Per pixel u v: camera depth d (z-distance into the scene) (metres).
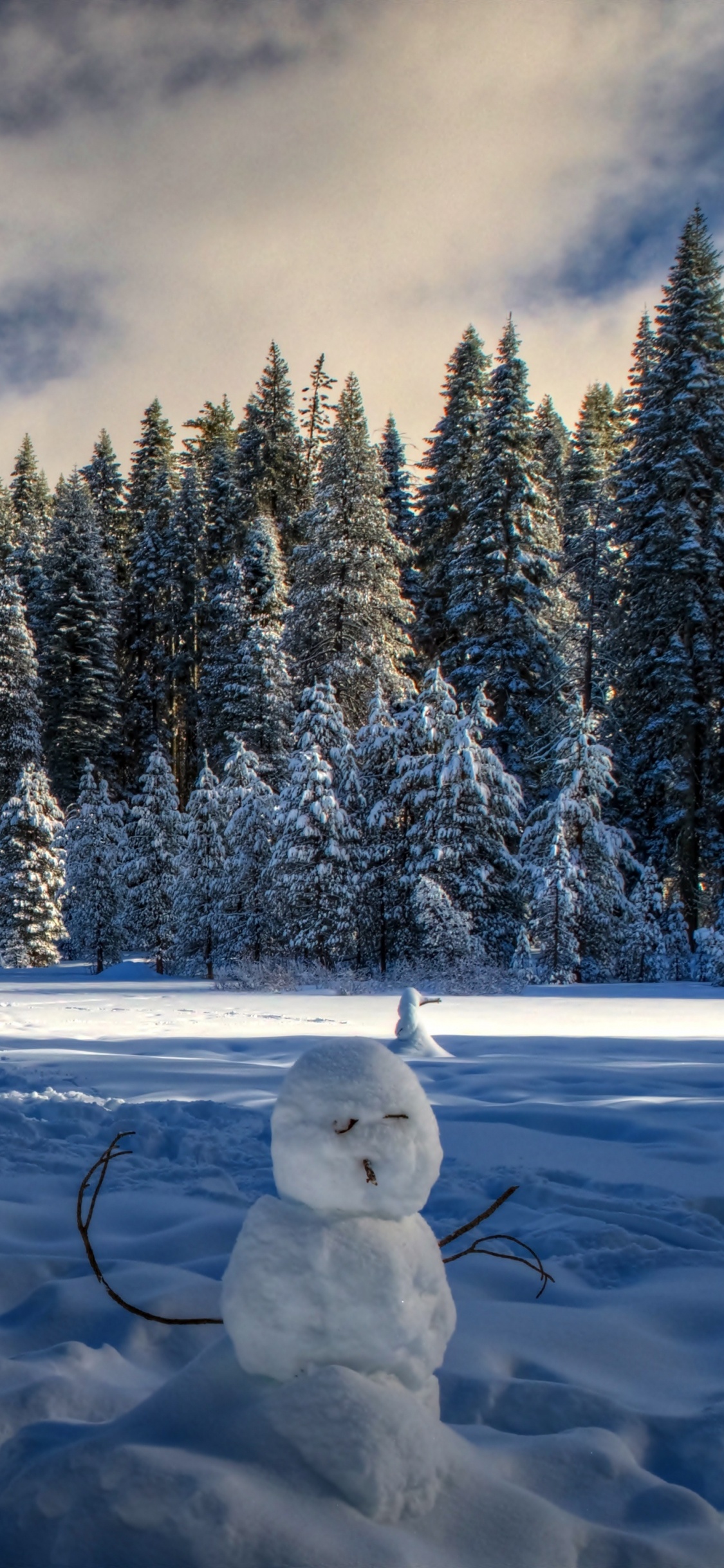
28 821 32.59
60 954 35.53
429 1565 1.33
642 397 33.34
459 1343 2.44
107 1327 2.47
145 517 53.03
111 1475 1.38
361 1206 1.67
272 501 51.31
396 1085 1.73
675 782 29.62
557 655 34.47
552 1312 2.72
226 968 26.34
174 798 32.34
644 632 31.33
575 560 34.62
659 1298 2.91
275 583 43.22
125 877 31.56
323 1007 15.38
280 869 25.06
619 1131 5.44
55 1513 1.35
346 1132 1.66
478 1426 1.99
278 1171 1.71
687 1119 5.61
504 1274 3.11
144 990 19.86
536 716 34.22
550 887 23.61
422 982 21.59
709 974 23.23
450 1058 8.50
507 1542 1.43
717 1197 4.14
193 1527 1.30
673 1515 1.64
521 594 35.34
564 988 21.12
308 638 36.81
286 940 25.58
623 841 25.28
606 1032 12.00
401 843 25.95
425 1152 1.71
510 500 35.81
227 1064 7.73
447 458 43.69
